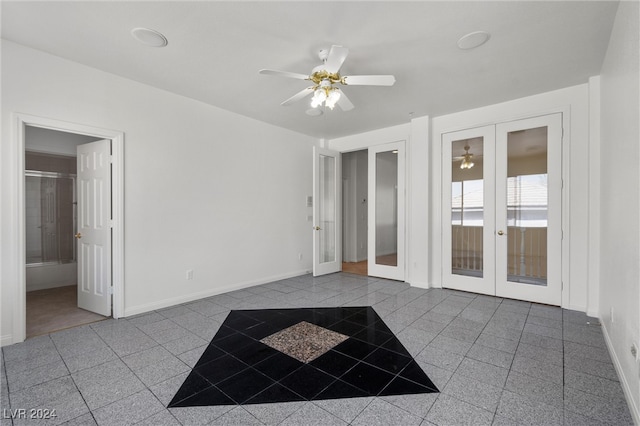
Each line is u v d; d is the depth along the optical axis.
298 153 5.41
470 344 2.66
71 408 1.82
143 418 1.73
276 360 2.41
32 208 4.62
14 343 2.65
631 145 1.89
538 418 1.72
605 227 2.82
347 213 6.99
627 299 1.93
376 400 1.90
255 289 4.50
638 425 1.60
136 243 3.41
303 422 1.71
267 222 4.88
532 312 3.44
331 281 5.01
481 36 2.46
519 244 3.89
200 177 3.99
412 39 2.50
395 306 3.71
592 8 2.12
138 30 2.41
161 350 2.57
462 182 4.32
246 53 2.76
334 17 2.23
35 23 2.33
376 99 3.82
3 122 2.57
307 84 3.43
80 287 3.61
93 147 3.41
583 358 2.39
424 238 4.53
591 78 3.21
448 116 4.41
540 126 3.69
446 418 1.73
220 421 1.71
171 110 3.69
